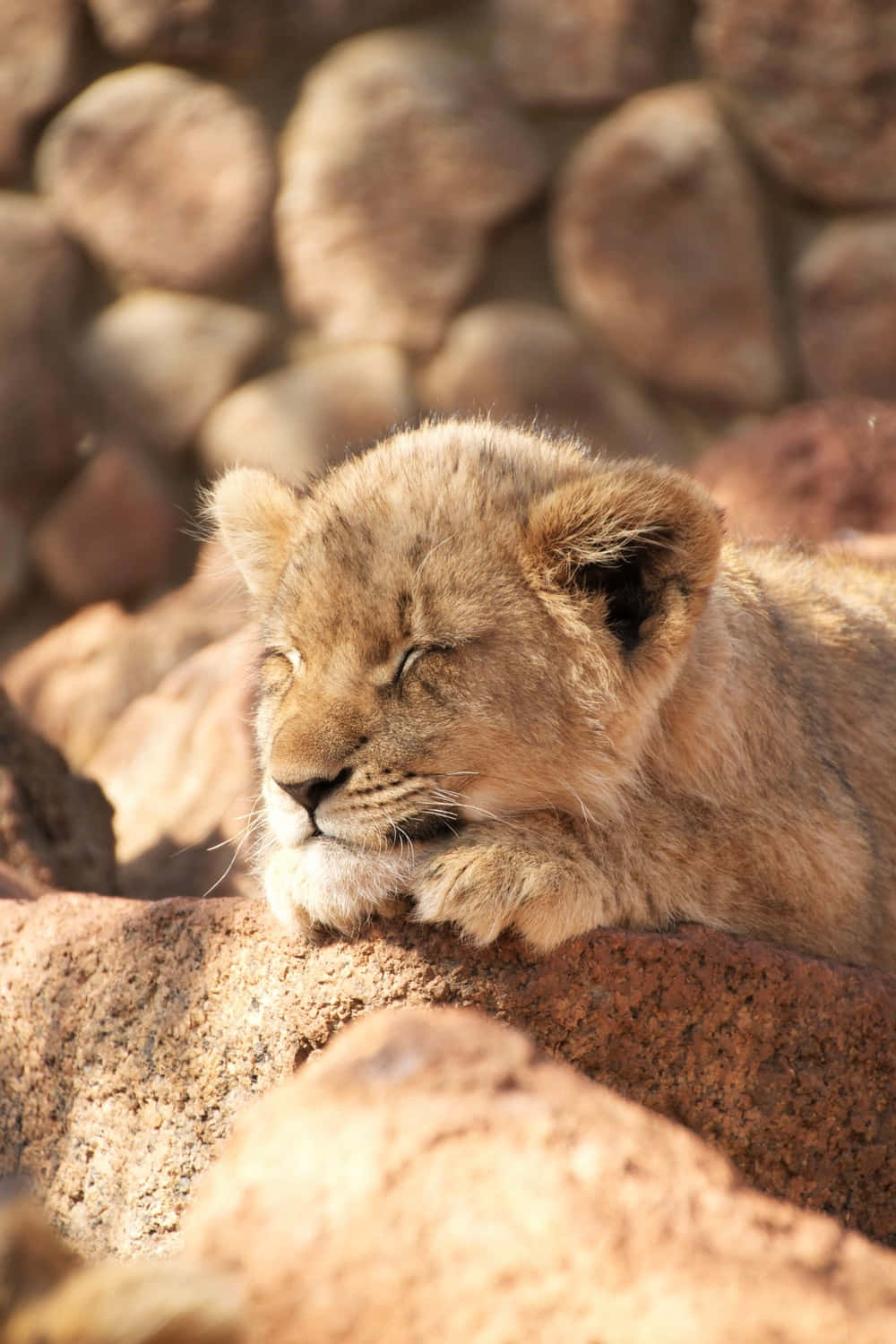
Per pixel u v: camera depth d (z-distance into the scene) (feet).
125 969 22.43
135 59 70.28
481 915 19.71
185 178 69.36
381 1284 12.57
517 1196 12.92
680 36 68.33
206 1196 13.80
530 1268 12.47
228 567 30.27
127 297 70.69
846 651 27.04
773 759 23.16
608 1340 11.98
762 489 45.37
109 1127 22.48
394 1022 14.90
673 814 21.83
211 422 68.95
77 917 23.35
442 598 21.04
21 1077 23.52
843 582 30.04
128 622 61.52
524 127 68.54
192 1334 11.26
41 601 69.72
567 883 20.13
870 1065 21.15
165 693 48.01
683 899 21.57
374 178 68.03
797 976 20.77
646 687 21.16
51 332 69.46
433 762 20.66
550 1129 13.57
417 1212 12.92
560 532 21.09
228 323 69.36
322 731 20.59
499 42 68.54
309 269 69.15
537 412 66.64
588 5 67.31
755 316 67.46
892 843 26.11
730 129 67.77
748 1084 20.79
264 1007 21.09
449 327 68.23
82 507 68.44
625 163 67.31
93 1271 11.86
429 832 20.84
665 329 67.72
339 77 68.69
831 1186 21.27
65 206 70.33
